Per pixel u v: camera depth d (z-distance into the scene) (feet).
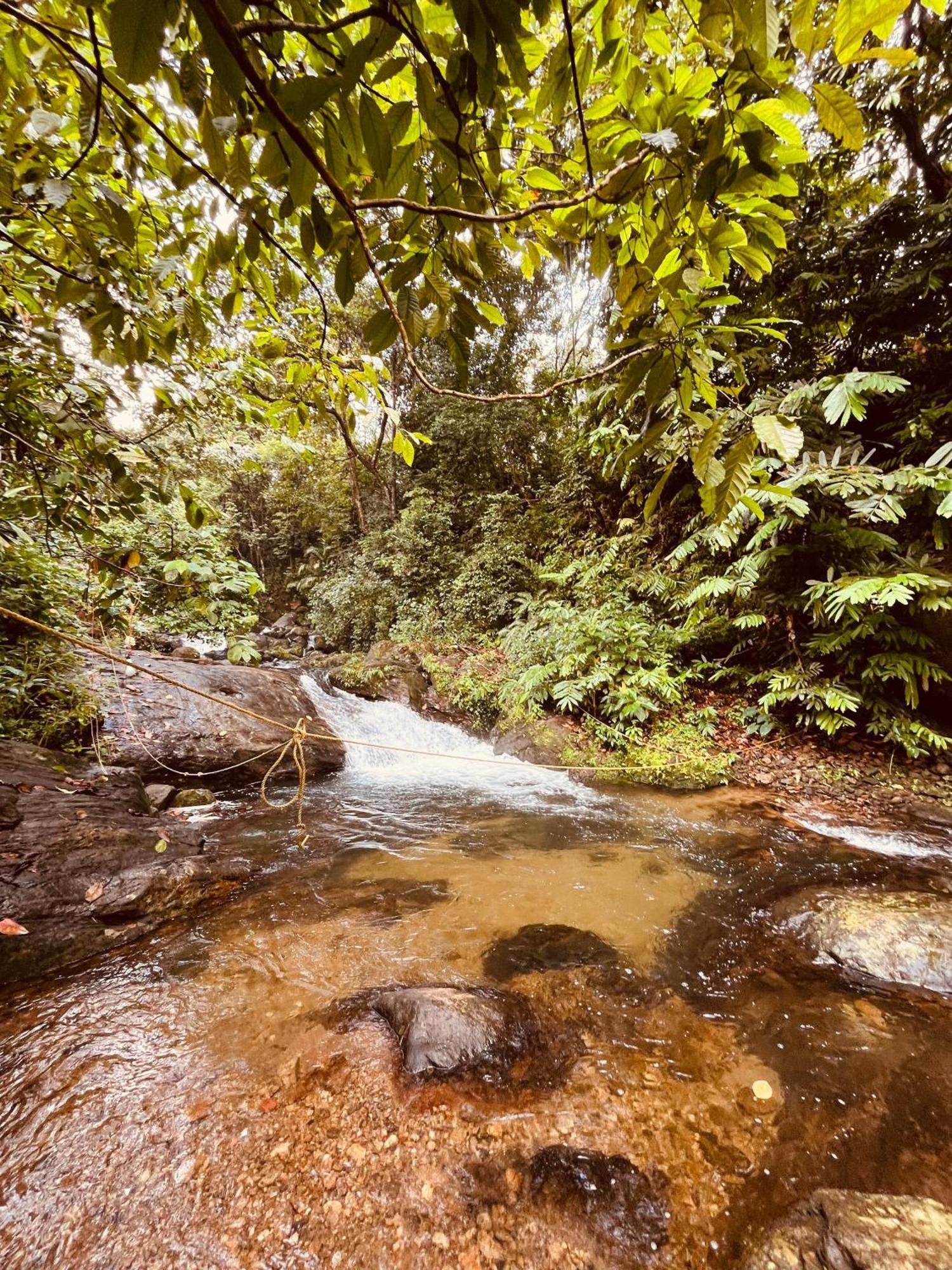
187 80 2.18
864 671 15.69
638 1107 5.92
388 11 1.95
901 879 10.84
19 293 5.44
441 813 15.35
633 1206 4.92
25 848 9.36
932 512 14.69
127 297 4.38
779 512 15.17
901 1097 6.02
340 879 11.20
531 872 11.52
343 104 2.24
